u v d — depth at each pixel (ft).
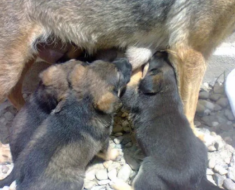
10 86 2.98
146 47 3.12
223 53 3.59
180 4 2.83
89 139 2.73
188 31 2.86
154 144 2.75
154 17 2.91
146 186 2.62
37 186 2.54
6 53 2.86
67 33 3.01
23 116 2.93
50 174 2.57
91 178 2.98
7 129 3.35
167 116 2.80
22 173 2.62
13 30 2.82
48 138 2.65
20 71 2.99
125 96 2.94
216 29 2.80
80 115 2.72
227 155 3.10
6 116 3.46
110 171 2.99
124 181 2.94
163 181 2.62
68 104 2.74
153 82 2.81
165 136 2.74
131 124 3.02
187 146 2.69
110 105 2.70
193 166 2.63
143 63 3.17
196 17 2.78
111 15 2.91
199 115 3.41
